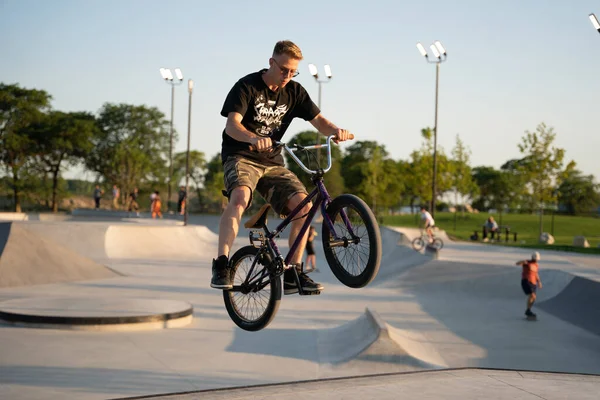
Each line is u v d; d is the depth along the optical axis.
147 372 9.02
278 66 4.33
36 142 74.69
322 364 9.92
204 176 97.81
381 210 83.75
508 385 5.47
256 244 4.83
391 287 18.98
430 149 58.47
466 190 66.31
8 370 8.75
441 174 58.56
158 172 82.38
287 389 5.43
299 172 75.62
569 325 14.26
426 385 5.48
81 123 75.19
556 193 43.97
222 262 4.32
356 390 5.30
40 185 74.62
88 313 11.80
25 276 18.00
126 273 20.97
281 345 11.15
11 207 78.75
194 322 12.88
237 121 4.27
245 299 4.78
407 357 9.96
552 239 38.75
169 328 12.10
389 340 10.24
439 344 12.21
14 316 11.52
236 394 5.48
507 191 109.94
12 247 18.62
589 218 66.06
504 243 37.09
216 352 10.41
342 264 4.17
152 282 19.02
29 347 10.02
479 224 59.34
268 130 4.59
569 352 11.77
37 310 11.98
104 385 8.28
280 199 4.39
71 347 10.16
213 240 33.25
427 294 18.17
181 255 27.94
